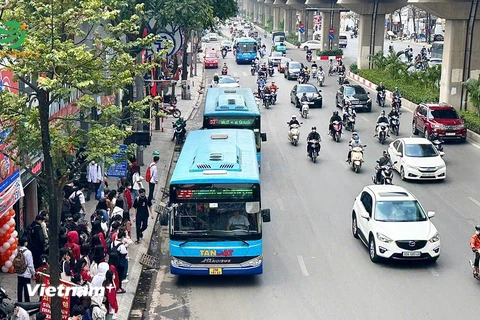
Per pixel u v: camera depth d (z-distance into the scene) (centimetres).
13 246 2325
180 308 2158
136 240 2753
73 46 1628
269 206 3281
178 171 2388
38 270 1925
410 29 17038
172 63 7438
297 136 4759
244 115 3734
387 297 2212
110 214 2608
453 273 2422
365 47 8975
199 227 2292
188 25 3941
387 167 3569
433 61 9244
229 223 2292
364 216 2620
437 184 3709
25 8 1675
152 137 5050
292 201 3362
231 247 2291
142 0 3719
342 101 6091
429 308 2119
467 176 3872
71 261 2059
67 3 1686
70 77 1603
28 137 1614
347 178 3825
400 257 2442
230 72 9438
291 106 6525
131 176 3244
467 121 5097
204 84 8294
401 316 2059
